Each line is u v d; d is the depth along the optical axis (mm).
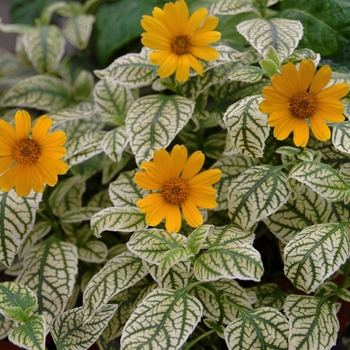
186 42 870
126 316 902
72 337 846
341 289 869
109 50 1100
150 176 819
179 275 837
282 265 1006
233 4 948
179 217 822
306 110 812
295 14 981
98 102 960
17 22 1282
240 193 860
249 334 819
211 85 938
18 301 812
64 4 1161
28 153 829
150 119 883
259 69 863
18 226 866
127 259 866
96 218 847
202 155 816
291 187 865
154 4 1090
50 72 1129
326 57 972
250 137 843
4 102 1072
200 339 881
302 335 819
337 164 908
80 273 977
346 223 833
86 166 993
